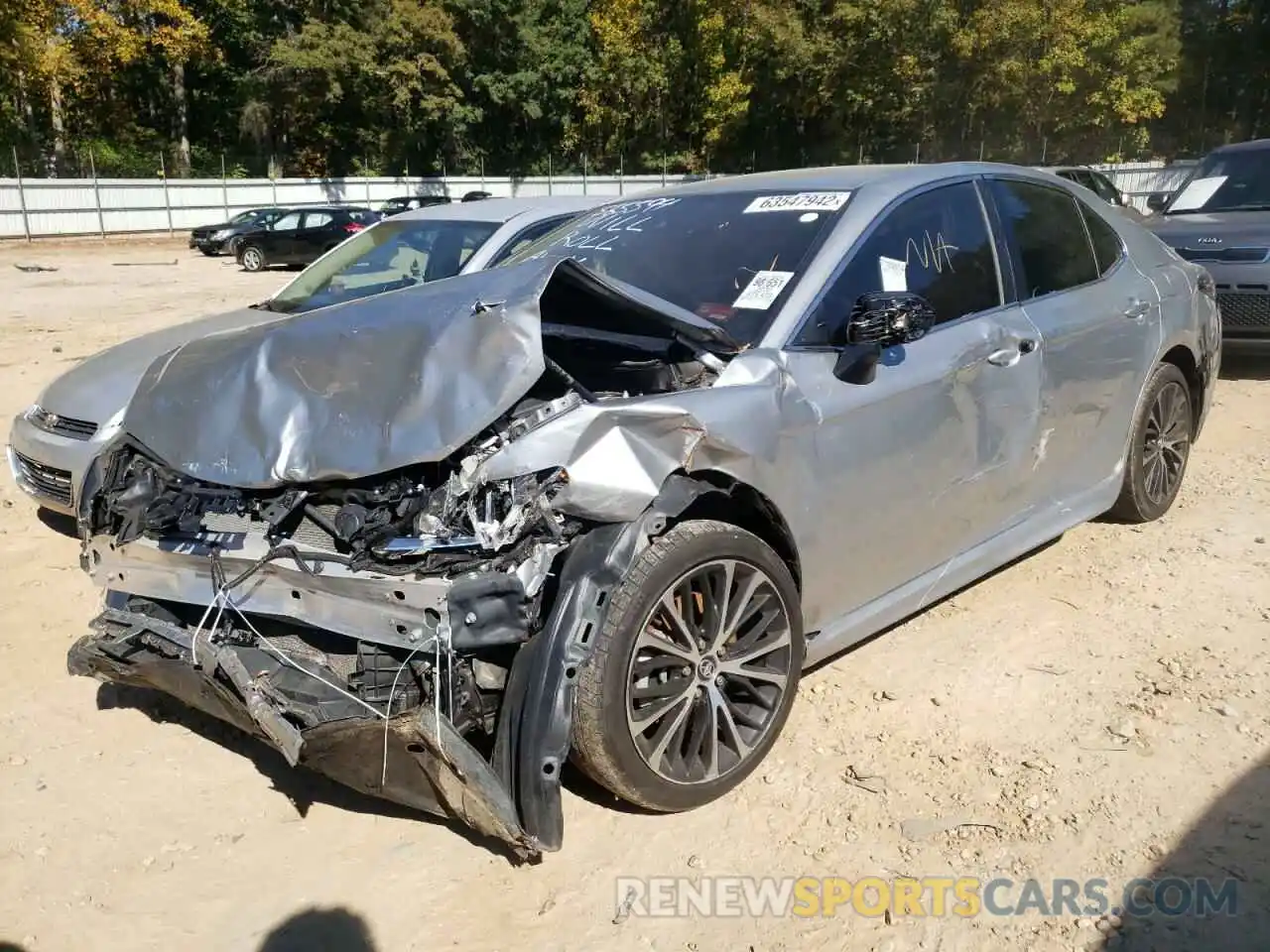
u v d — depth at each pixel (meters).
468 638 2.63
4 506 6.07
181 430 3.25
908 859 2.89
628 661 2.81
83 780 3.36
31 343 11.98
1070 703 3.63
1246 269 8.24
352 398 3.00
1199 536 5.11
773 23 42.22
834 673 3.86
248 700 2.83
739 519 3.25
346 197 39.34
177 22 40.47
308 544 2.92
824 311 3.45
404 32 41.97
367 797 3.26
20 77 37.03
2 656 4.21
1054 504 4.46
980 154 42.91
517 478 2.74
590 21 45.56
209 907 2.78
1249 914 2.65
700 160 46.31
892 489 3.54
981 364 3.83
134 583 3.26
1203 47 50.59
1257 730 3.43
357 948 2.62
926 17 39.84
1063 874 2.82
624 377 3.28
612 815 3.10
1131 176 38.19
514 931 2.67
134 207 34.53
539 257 3.82
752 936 2.64
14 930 2.71
